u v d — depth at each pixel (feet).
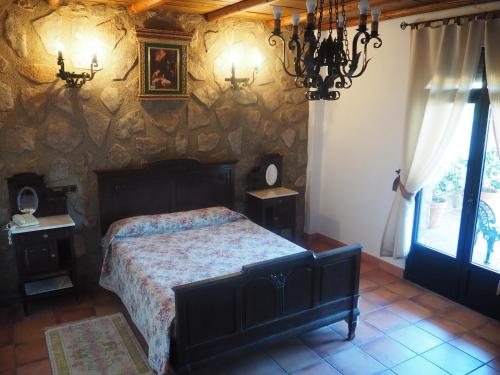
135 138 12.83
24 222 10.68
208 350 8.16
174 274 9.48
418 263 13.14
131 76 12.42
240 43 14.05
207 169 13.91
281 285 8.79
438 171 11.85
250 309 8.55
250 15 13.47
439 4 11.08
